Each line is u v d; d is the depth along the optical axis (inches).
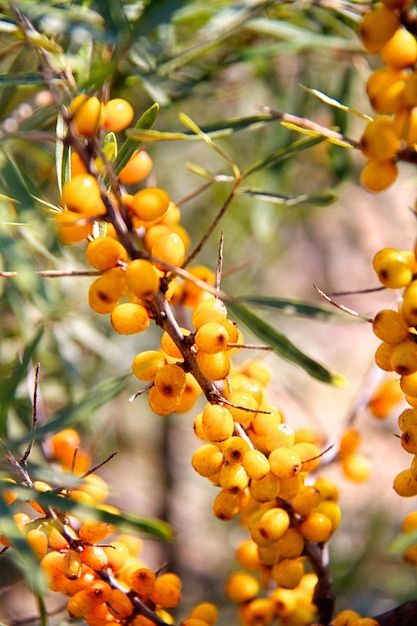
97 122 16.4
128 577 18.2
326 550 18.6
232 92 27.1
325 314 19.8
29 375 21.5
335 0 20.4
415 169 25.5
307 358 19.3
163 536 16.2
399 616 18.3
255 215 27.0
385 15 16.1
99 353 26.8
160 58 21.6
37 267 22.5
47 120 21.2
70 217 17.1
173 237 16.7
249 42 25.3
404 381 16.5
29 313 24.5
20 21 17.7
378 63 26.2
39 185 23.2
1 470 17.1
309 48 23.9
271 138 26.4
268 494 17.1
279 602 19.2
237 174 17.5
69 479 16.7
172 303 19.5
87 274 16.7
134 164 18.1
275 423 17.3
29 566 15.6
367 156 16.5
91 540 17.3
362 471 20.5
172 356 17.0
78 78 18.8
